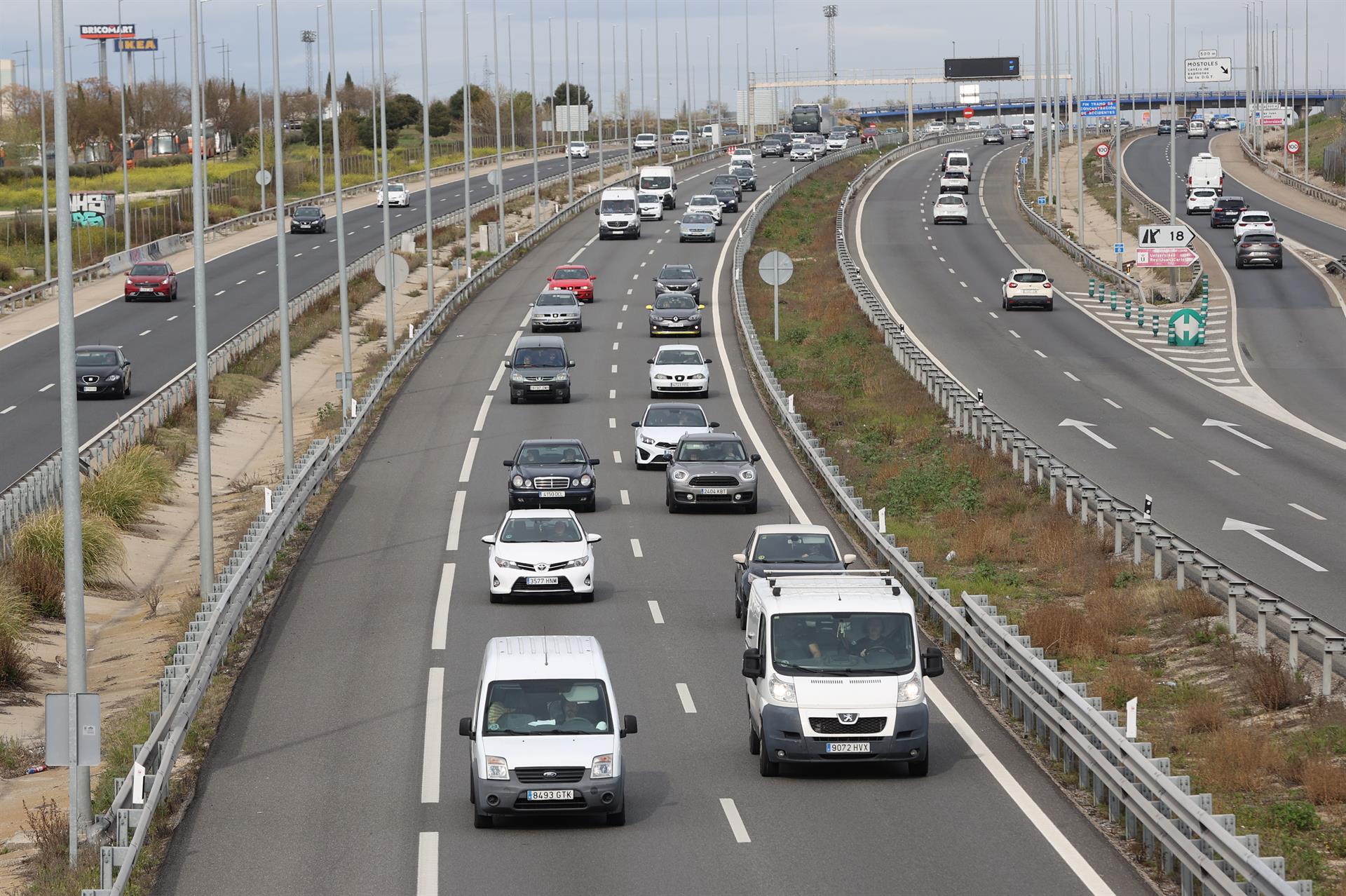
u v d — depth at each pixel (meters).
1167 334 163.50
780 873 39.84
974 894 37.94
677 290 183.88
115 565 87.19
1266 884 32.69
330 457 103.94
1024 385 136.88
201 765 50.47
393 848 42.28
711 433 97.88
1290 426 118.25
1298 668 57.47
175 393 132.25
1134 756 41.25
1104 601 69.94
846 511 92.25
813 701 48.09
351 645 65.88
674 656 64.00
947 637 65.81
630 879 39.50
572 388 139.75
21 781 55.41
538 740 43.94
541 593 74.38
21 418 127.56
